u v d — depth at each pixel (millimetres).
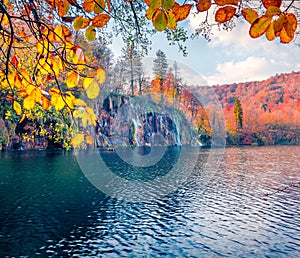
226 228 12320
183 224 12539
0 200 14477
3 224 11367
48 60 1383
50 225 11500
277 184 21719
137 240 10586
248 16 965
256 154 43500
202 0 968
